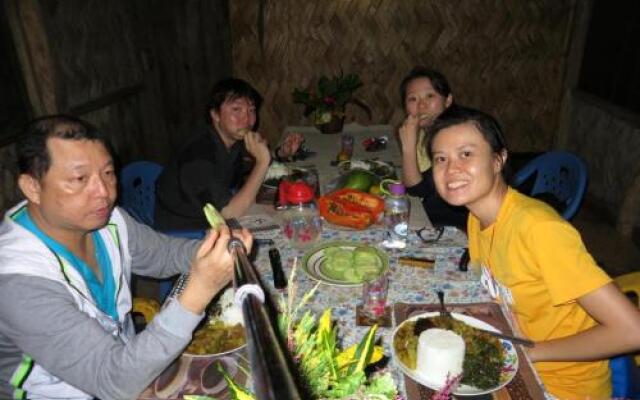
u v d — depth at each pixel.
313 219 1.76
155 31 3.87
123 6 3.39
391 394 0.76
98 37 3.08
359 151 2.85
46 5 2.55
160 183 2.25
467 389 0.97
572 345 1.12
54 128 1.02
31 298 0.99
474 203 1.32
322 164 2.62
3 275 1.01
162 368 0.96
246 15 4.62
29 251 1.06
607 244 3.48
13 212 1.16
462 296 1.34
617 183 3.78
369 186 2.11
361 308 1.29
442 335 1.02
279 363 0.44
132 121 3.55
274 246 1.65
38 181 1.03
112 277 1.29
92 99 3.02
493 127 1.26
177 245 1.49
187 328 0.96
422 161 2.45
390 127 3.37
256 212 1.97
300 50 4.70
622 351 1.10
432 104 2.40
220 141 2.20
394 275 1.45
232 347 1.14
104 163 1.08
